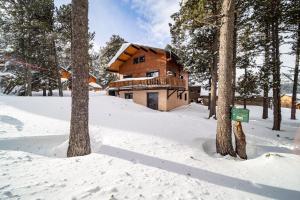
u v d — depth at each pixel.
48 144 8.09
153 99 24.23
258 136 11.61
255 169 5.63
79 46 6.23
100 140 8.37
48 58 28.27
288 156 6.16
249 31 15.56
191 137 9.34
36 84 32.00
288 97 51.38
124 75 30.80
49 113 13.19
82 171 4.74
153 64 26.27
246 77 17.75
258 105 44.16
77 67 6.26
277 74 15.00
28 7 23.20
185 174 5.04
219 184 4.64
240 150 7.19
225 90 7.39
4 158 5.43
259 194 4.26
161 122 12.37
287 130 15.09
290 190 4.47
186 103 31.95
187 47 19.92
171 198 3.77
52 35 23.28
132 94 27.25
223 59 7.46
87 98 6.46
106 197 3.56
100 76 53.25
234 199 3.99
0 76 28.86
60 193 3.62
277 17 14.57
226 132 7.34
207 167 5.69
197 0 9.66
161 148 7.23
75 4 6.19
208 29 17.80
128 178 4.47
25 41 25.39
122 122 11.76
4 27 23.92
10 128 9.16
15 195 3.45
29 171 4.59
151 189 4.06
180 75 30.23
